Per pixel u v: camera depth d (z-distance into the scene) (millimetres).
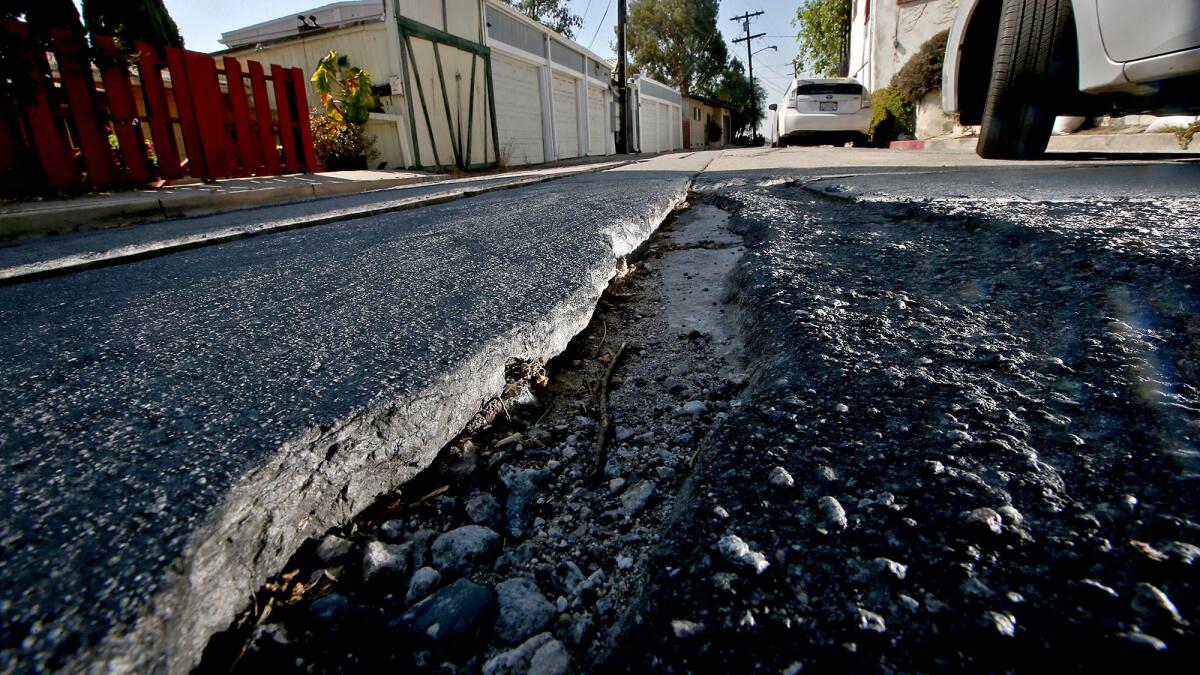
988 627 472
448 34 10211
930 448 698
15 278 1831
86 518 598
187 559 554
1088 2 3162
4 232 3447
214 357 1035
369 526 766
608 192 3568
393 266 1704
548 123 14305
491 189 4395
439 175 7656
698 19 39656
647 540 738
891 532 581
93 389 918
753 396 902
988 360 905
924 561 543
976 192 2383
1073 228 1460
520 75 13102
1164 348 867
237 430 761
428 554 720
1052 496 598
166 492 637
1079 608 479
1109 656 439
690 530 622
